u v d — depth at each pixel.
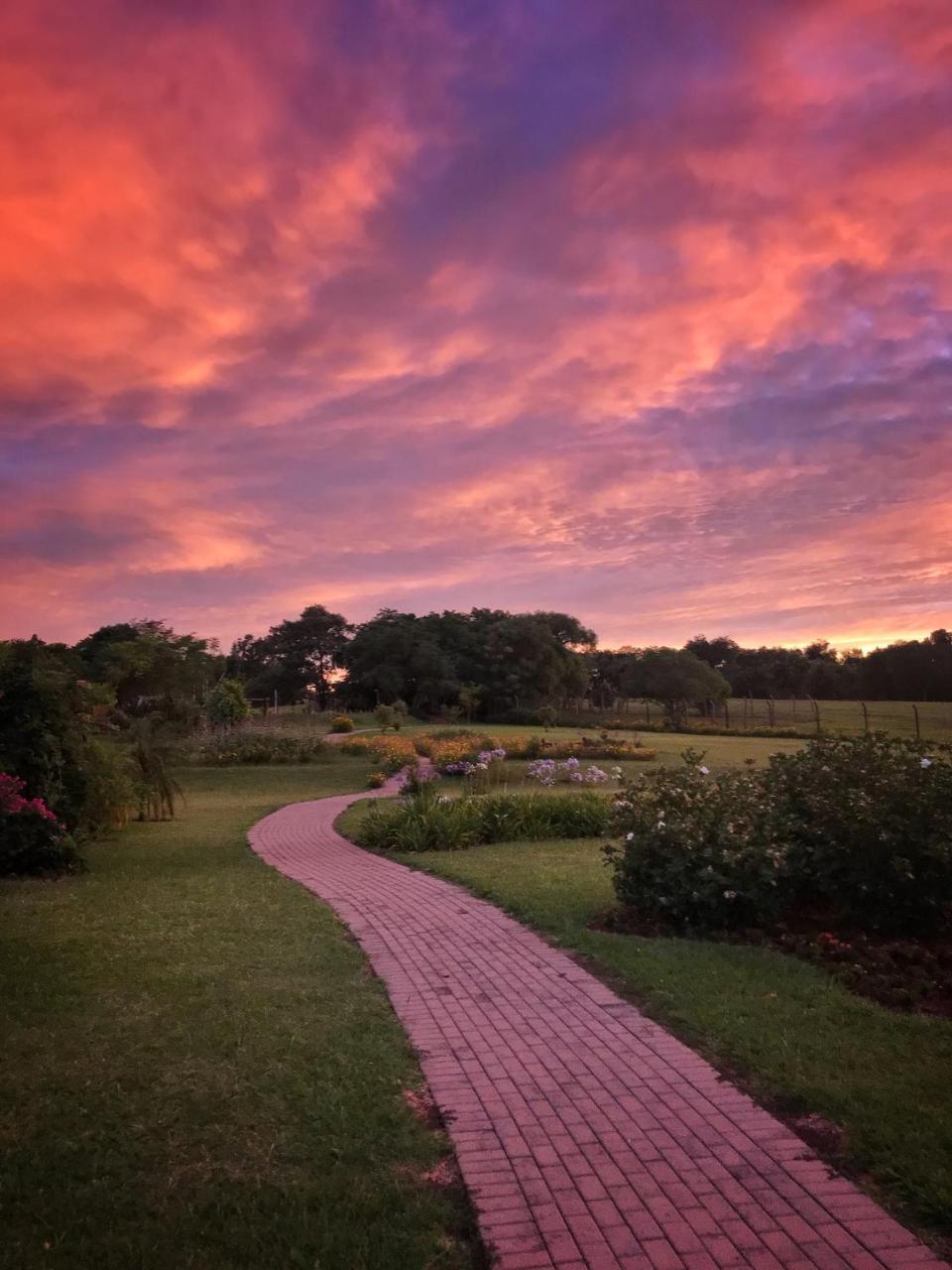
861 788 6.93
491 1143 3.53
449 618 86.94
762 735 45.75
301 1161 3.39
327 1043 4.62
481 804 14.17
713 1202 3.08
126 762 15.90
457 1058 4.45
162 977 5.81
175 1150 3.46
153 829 15.59
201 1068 4.27
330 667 98.69
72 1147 3.46
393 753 30.02
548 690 78.31
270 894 9.02
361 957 6.44
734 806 7.51
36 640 12.89
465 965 6.20
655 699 65.06
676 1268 2.71
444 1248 2.85
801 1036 4.57
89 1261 2.75
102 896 8.88
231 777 27.08
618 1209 3.04
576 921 7.45
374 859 11.56
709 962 5.97
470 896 8.80
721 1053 4.46
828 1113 3.72
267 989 5.57
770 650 104.19
